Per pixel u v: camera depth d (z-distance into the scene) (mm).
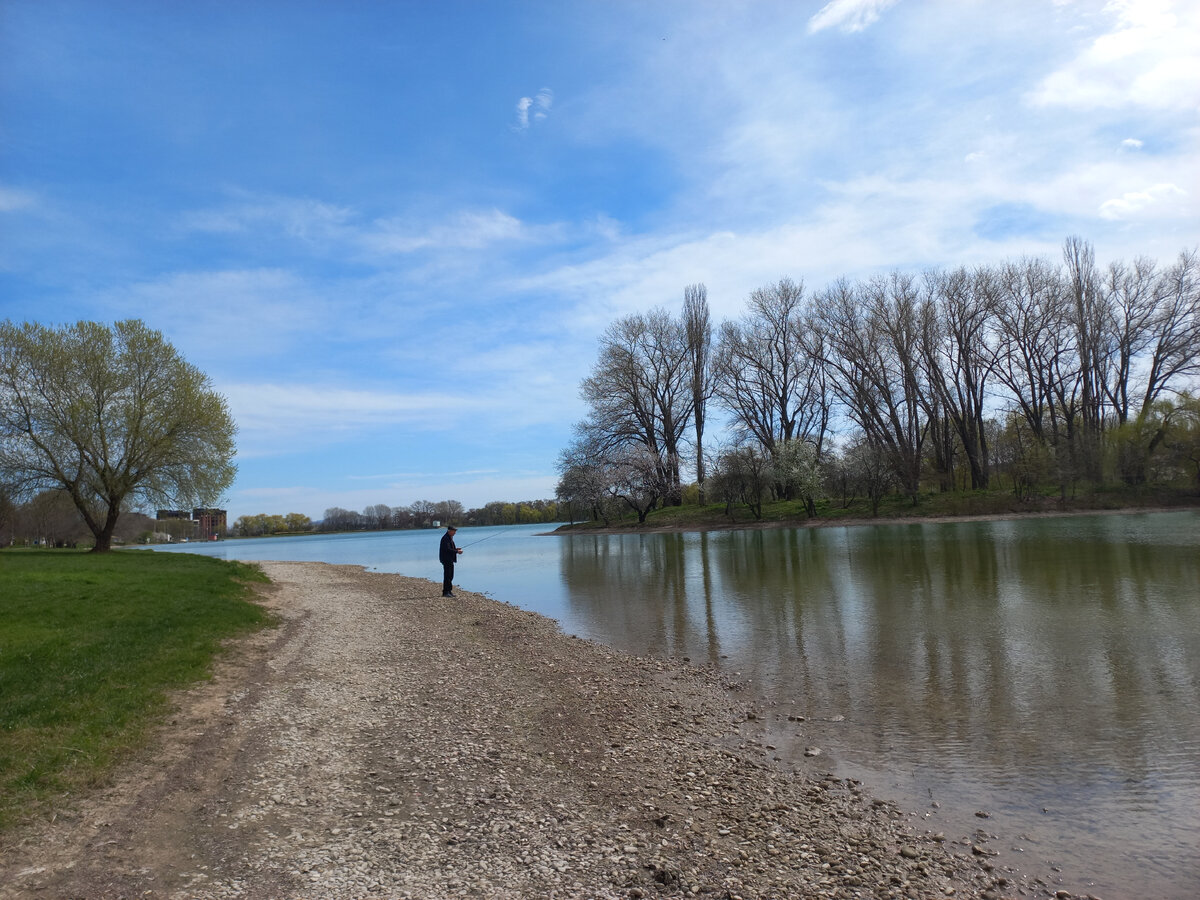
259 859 5184
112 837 5398
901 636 13477
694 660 12461
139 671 9477
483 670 11617
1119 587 17438
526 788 6711
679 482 64125
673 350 64188
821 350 58094
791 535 44531
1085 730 8156
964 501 50062
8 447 27922
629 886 4934
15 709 7406
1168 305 49312
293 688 9938
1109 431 50219
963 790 6754
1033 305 52906
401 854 5328
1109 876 5203
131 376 29703
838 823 6090
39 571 16906
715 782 6988
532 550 46844
